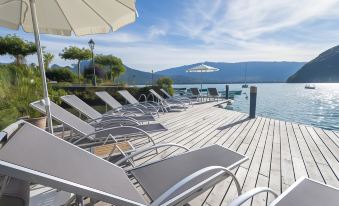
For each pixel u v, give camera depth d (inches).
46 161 45.2
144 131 124.3
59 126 170.1
